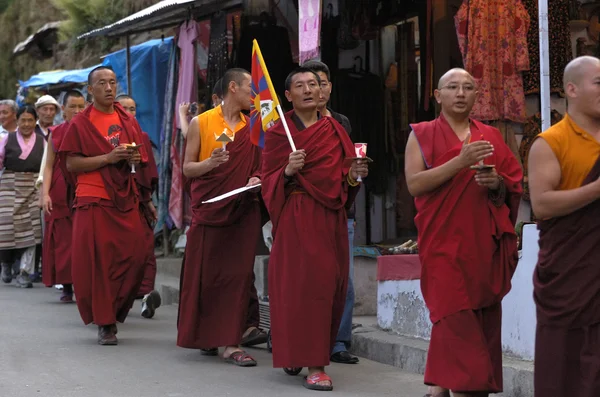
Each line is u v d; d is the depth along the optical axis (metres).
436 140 5.50
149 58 15.12
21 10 28.77
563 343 4.53
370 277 9.42
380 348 7.80
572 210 4.46
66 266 11.02
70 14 23.00
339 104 11.72
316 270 6.52
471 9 9.05
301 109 6.68
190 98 12.72
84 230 8.31
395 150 11.95
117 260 8.41
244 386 6.70
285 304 6.57
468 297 5.30
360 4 11.12
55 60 24.25
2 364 7.35
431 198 5.40
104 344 8.38
